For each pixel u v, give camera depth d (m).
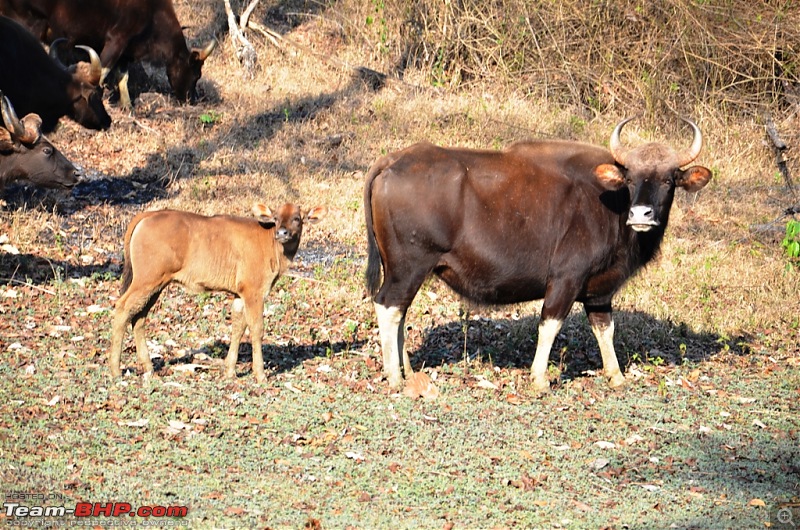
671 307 27.92
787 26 46.91
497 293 21.42
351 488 15.91
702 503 16.47
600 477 17.33
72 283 26.25
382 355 22.16
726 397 22.03
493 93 47.25
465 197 20.58
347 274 29.03
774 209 37.84
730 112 46.72
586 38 48.41
